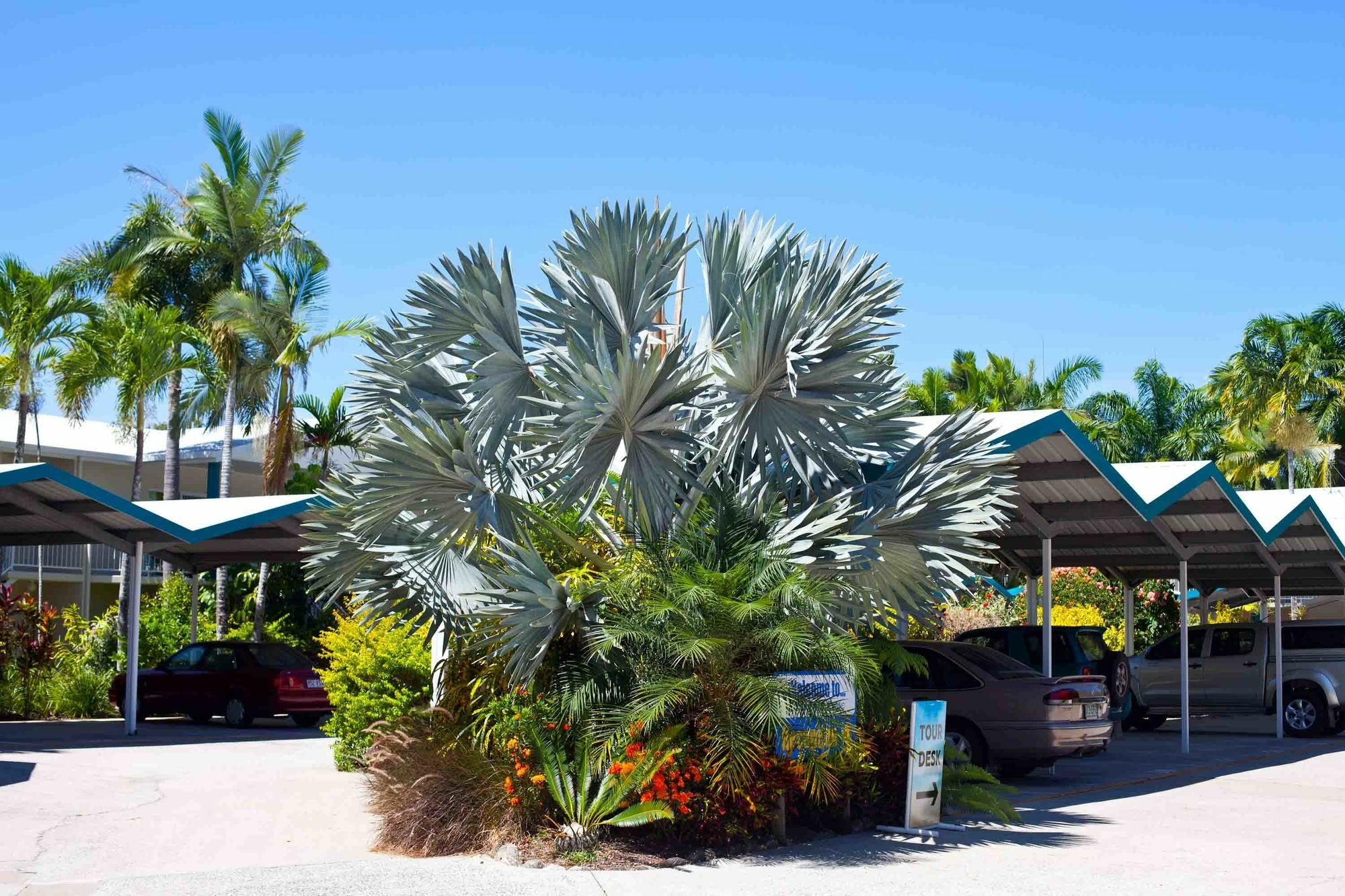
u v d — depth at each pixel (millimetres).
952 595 11039
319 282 30828
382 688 14211
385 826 9891
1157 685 22891
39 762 15133
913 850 9719
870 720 11336
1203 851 9883
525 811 9531
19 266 29234
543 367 10117
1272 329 45500
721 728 9188
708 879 8516
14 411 37062
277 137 32250
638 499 10133
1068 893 8281
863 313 10078
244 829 10547
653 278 11148
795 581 9500
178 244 32125
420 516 10273
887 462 11492
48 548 33000
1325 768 16453
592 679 9586
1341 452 47438
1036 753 13945
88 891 8070
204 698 22062
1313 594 26516
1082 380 49375
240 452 36781
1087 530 18578
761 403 10461
